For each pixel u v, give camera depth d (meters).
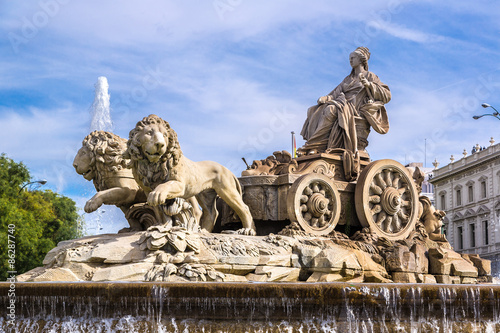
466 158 61.06
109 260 9.50
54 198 40.78
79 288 8.12
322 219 11.93
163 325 8.10
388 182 12.74
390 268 11.34
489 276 12.49
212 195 11.95
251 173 12.80
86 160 11.95
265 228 12.62
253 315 8.20
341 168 13.03
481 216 58.31
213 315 8.18
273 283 8.24
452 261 11.85
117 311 8.15
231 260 9.88
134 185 11.94
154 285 8.09
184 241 9.67
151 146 10.09
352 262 10.53
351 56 14.13
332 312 8.27
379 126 13.70
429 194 69.00
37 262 30.56
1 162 36.44
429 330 8.41
